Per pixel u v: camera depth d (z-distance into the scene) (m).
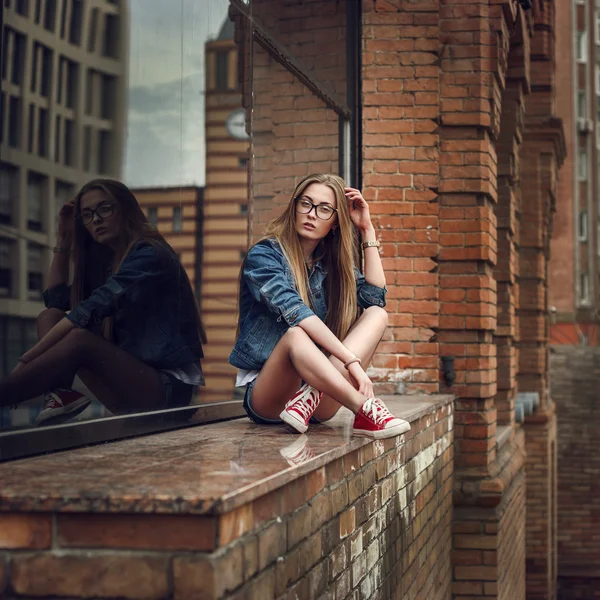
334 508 2.98
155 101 3.72
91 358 3.25
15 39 2.75
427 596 5.36
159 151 3.77
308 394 3.46
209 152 4.39
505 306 9.47
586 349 23.77
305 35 6.84
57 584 2.03
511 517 8.33
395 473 4.14
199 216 4.23
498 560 7.09
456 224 7.07
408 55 6.92
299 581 2.58
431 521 5.56
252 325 3.76
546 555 14.46
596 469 22.56
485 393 7.12
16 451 2.75
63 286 3.07
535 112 14.52
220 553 2.04
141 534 2.02
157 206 3.75
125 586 2.01
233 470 2.39
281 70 6.12
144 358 3.62
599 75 47.31
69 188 3.09
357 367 3.42
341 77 6.86
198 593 1.99
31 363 2.90
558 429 23.19
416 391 6.85
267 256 3.65
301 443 3.08
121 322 3.46
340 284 3.81
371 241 4.06
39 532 2.04
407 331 6.88
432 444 5.63
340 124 6.74
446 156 7.04
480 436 7.12
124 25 3.42
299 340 3.43
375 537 3.63
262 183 6.28
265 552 2.30
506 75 9.37
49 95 2.94
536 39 14.27
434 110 6.91
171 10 3.88
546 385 15.77
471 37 7.04
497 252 9.47
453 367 7.10
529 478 14.56
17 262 2.81
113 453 2.78
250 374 3.76
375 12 6.93
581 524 22.42
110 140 3.35
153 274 3.70
